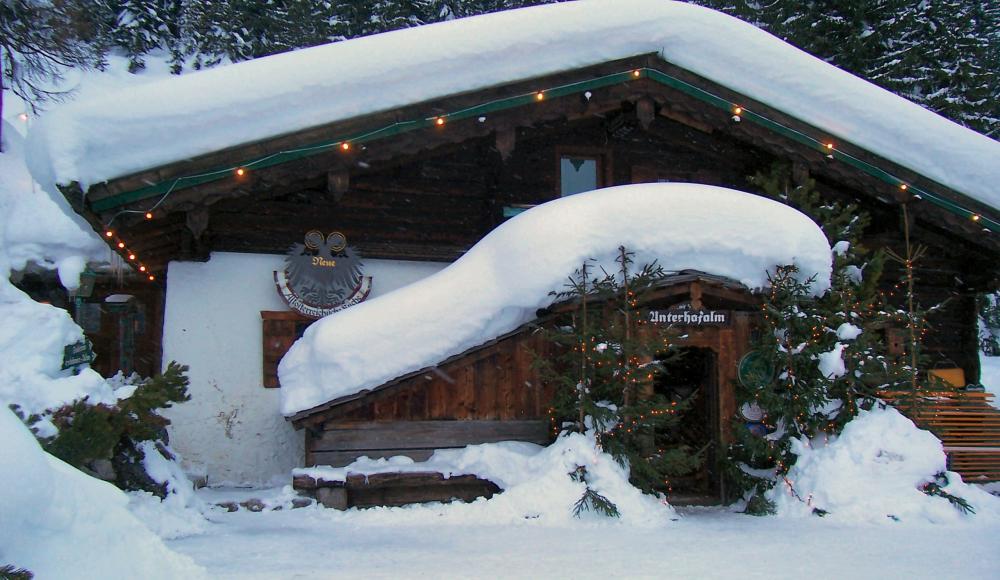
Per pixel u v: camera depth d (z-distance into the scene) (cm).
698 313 951
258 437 1056
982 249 1316
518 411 965
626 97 1148
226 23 3934
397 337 927
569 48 1099
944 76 2806
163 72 3912
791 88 1200
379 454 931
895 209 1273
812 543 727
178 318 1051
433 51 1034
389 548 672
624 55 1128
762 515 895
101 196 890
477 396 958
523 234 936
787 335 958
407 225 1147
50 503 405
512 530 773
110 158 895
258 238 1083
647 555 659
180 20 4084
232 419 1052
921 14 2889
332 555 636
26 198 1631
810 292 979
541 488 835
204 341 1055
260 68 969
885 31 2875
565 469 844
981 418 1087
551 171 1226
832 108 1211
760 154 1269
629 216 927
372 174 1134
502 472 891
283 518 831
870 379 956
